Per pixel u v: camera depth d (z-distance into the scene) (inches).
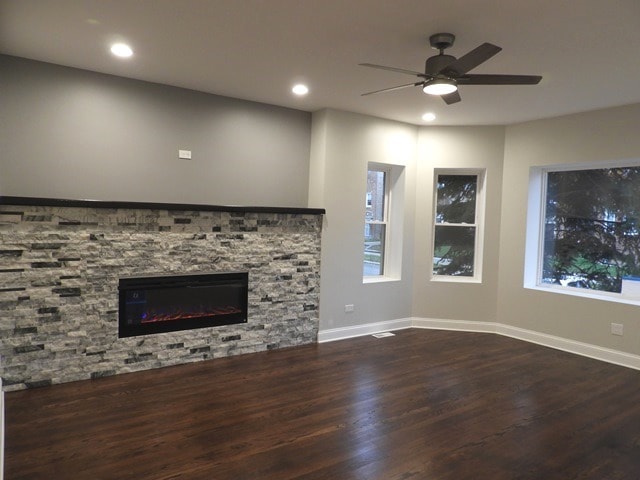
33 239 137.6
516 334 212.5
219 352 174.7
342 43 123.3
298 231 191.8
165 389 141.9
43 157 147.4
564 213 207.5
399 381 153.6
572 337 192.4
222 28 115.6
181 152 172.2
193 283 167.3
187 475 96.0
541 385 152.6
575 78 144.6
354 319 209.6
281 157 196.2
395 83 157.6
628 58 127.0
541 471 101.1
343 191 201.6
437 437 115.3
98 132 156.2
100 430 114.5
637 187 183.0
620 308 177.2
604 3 95.7
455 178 228.1
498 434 117.6
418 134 222.5
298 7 102.7
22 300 137.0
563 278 208.5
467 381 155.0
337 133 197.6
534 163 205.6
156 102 166.2
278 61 138.8
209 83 163.9
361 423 122.0
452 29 111.5
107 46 130.0
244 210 174.7
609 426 123.3
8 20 112.8
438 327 225.3
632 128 172.7
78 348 146.4
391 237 226.5
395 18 106.8
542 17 103.4
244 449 107.1
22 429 114.1
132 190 163.5
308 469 99.4
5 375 135.5
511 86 153.3
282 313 189.5
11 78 141.2
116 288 151.6
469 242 228.2
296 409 129.8
